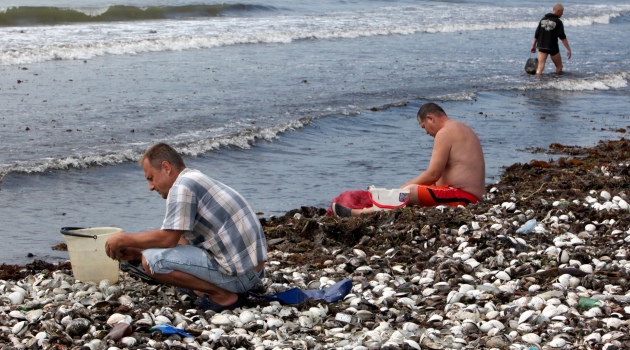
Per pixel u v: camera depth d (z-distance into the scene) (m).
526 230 18.30
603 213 19.84
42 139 28.34
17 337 12.10
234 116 33.84
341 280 15.55
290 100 38.06
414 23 76.19
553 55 51.09
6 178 23.81
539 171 26.56
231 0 84.75
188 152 27.78
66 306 13.45
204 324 12.88
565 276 14.78
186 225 13.05
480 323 12.79
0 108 33.00
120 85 39.66
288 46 58.25
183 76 43.25
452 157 21.39
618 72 52.19
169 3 80.12
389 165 28.05
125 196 23.36
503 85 46.25
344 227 19.20
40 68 44.09
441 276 15.18
